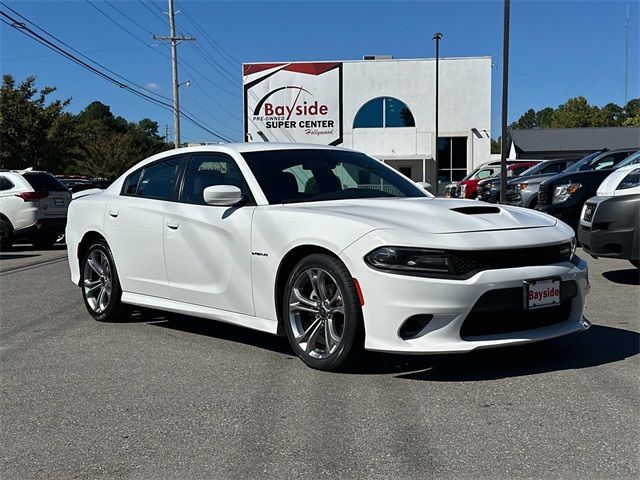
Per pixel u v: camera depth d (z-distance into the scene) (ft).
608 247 23.39
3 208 45.47
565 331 14.34
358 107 119.85
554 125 275.18
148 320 21.02
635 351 15.96
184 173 18.65
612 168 36.40
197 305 17.51
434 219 14.15
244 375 14.75
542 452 10.44
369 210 14.93
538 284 13.60
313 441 11.09
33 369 15.72
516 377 14.10
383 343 13.30
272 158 17.58
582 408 12.21
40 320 21.30
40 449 11.10
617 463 10.02
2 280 30.94
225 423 11.99
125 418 12.38
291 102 121.19
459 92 116.67
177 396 13.50
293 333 15.05
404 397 13.01
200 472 10.09
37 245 49.93
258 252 15.56
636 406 12.25
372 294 13.32
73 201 22.22
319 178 17.44
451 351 12.96
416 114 117.91
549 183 37.35
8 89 96.68
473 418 11.87
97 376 15.05
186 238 17.48
